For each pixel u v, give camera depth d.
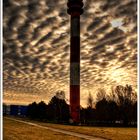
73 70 94.88
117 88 111.50
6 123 85.25
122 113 104.38
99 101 114.56
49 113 137.75
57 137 46.38
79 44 97.69
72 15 100.56
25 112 170.38
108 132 59.47
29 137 44.69
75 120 92.19
